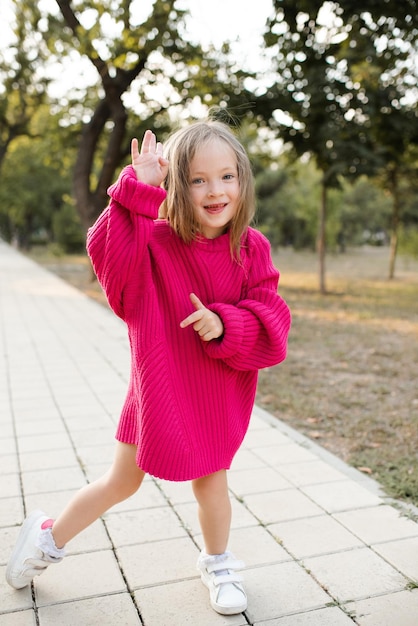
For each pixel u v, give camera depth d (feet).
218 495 6.39
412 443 12.95
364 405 16.11
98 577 7.17
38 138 78.02
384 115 35.60
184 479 5.70
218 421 6.08
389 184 57.00
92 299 40.96
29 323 28.84
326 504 9.16
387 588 6.98
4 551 7.74
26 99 72.54
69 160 61.05
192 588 6.96
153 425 5.67
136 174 5.70
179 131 6.08
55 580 7.10
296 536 8.18
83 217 45.75
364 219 131.54
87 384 16.87
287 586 7.01
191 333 5.95
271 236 124.67
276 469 10.55
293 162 44.50
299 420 14.67
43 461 10.92
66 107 51.57
